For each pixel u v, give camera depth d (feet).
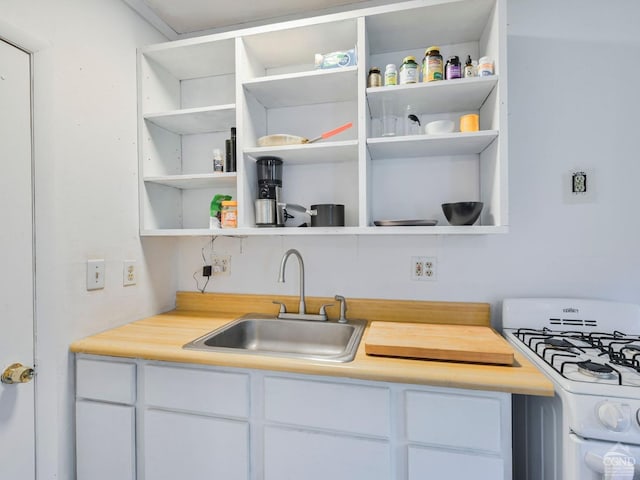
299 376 3.33
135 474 3.75
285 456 3.32
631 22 4.24
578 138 4.38
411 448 3.06
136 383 3.74
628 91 4.25
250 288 5.47
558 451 2.80
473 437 2.95
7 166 3.34
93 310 4.19
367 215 4.18
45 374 3.64
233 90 5.49
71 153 3.90
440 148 4.38
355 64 4.23
